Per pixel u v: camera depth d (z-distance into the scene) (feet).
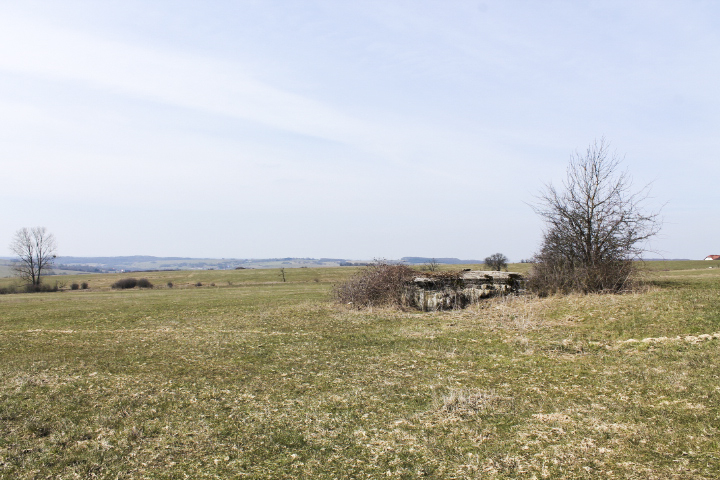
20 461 23.36
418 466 21.59
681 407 25.95
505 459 21.65
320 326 60.95
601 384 31.32
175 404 31.55
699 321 42.39
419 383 34.47
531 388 31.83
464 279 71.77
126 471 22.15
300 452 23.67
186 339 55.72
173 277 302.45
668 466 19.84
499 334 49.37
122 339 57.21
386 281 76.38
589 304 56.39
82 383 37.09
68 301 117.80
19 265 250.57
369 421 27.40
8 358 47.85
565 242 75.56
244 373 39.27
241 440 25.35
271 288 155.43
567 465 20.70
